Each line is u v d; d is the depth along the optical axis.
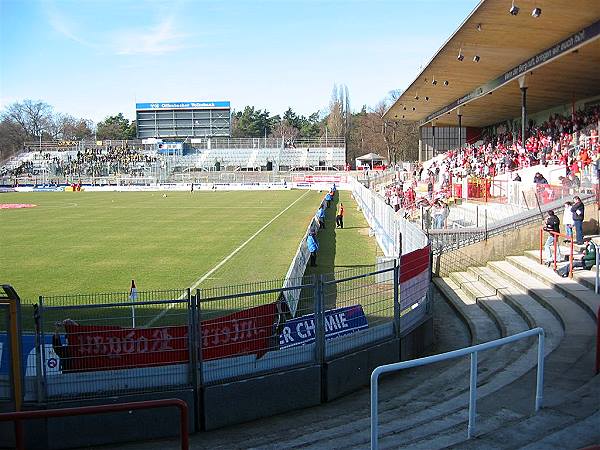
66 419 7.75
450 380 9.28
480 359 10.29
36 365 7.79
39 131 135.88
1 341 7.73
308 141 103.00
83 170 88.81
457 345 12.17
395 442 6.38
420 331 11.43
